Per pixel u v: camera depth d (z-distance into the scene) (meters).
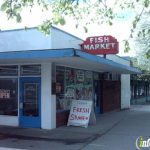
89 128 15.87
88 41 18.09
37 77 15.53
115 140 12.99
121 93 28.39
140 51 27.69
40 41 15.58
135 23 8.70
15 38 16.08
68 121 16.41
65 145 11.98
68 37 16.97
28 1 7.91
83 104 16.48
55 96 15.57
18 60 14.50
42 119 15.35
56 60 14.52
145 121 19.11
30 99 15.71
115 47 17.64
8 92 16.27
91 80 21.22
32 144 12.08
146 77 34.22
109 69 21.34
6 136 13.55
